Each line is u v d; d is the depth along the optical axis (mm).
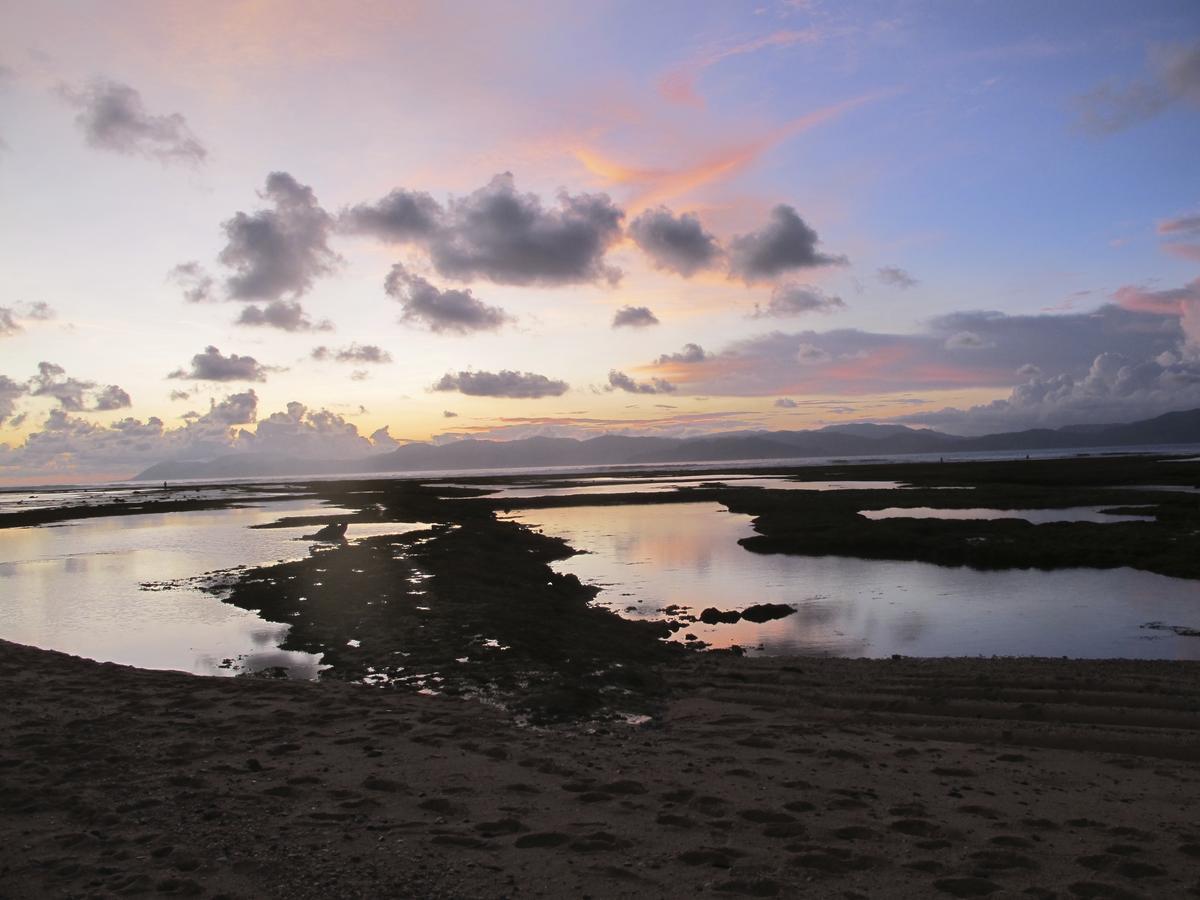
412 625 19109
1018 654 17844
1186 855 6406
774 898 5582
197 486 186000
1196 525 37312
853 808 7566
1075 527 37719
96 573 32188
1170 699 12891
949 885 5742
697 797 7738
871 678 14906
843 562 32969
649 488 100562
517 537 41438
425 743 9711
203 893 5605
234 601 24094
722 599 25562
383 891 5637
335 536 44594
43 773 8383
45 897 5547
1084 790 8328
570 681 14266
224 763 8797
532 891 5660
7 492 166750
